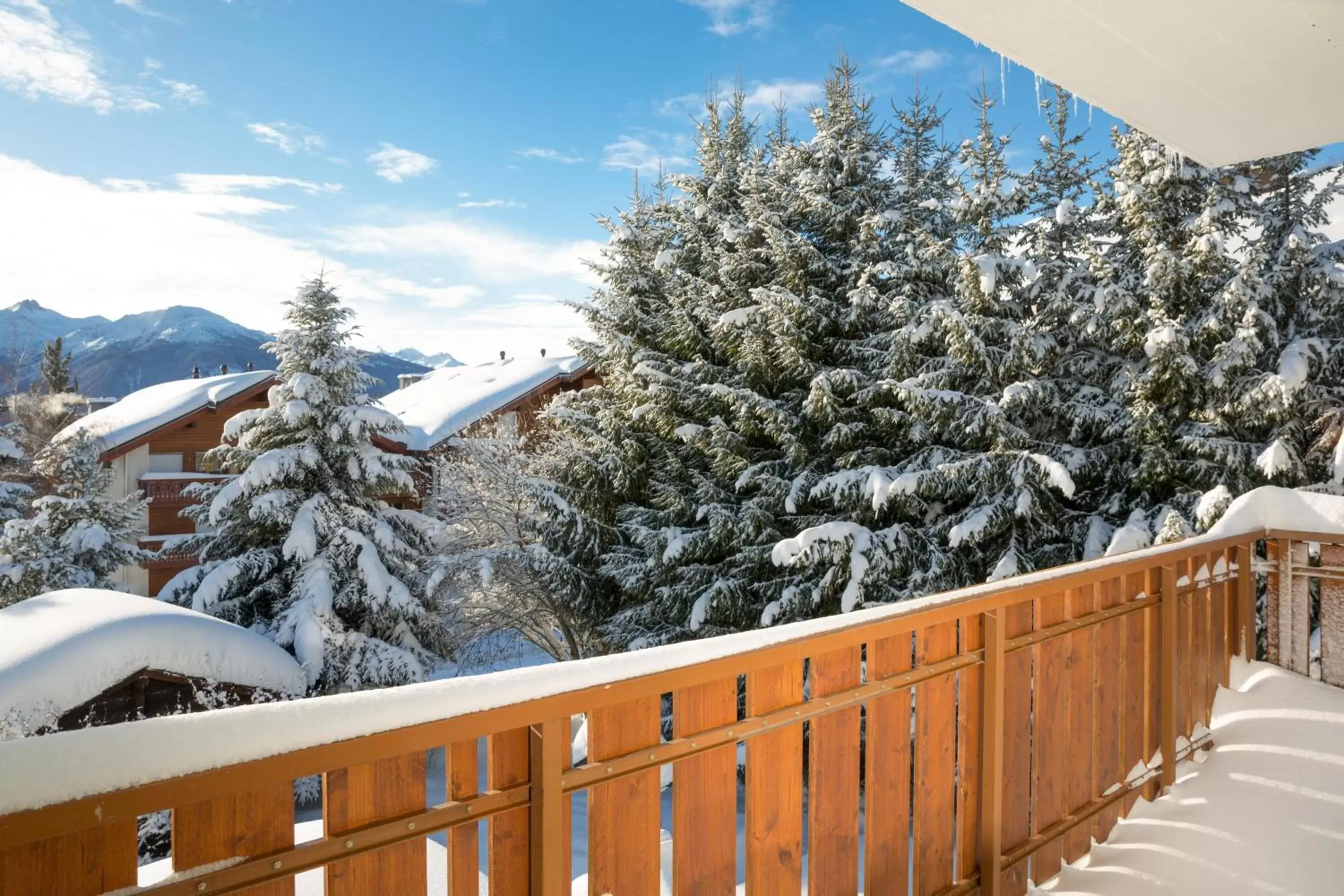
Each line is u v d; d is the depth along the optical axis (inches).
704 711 75.3
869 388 430.6
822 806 85.1
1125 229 427.5
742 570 457.7
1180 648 147.0
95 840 44.9
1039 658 114.6
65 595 438.6
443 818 57.2
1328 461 339.3
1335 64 112.8
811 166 524.1
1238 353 352.8
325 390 550.6
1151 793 137.2
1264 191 386.3
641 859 69.6
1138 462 395.5
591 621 549.3
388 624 535.2
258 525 539.5
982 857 102.9
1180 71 116.6
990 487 388.8
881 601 377.7
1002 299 434.0
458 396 979.9
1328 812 119.6
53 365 981.2
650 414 518.3
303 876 107.8
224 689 438.6
